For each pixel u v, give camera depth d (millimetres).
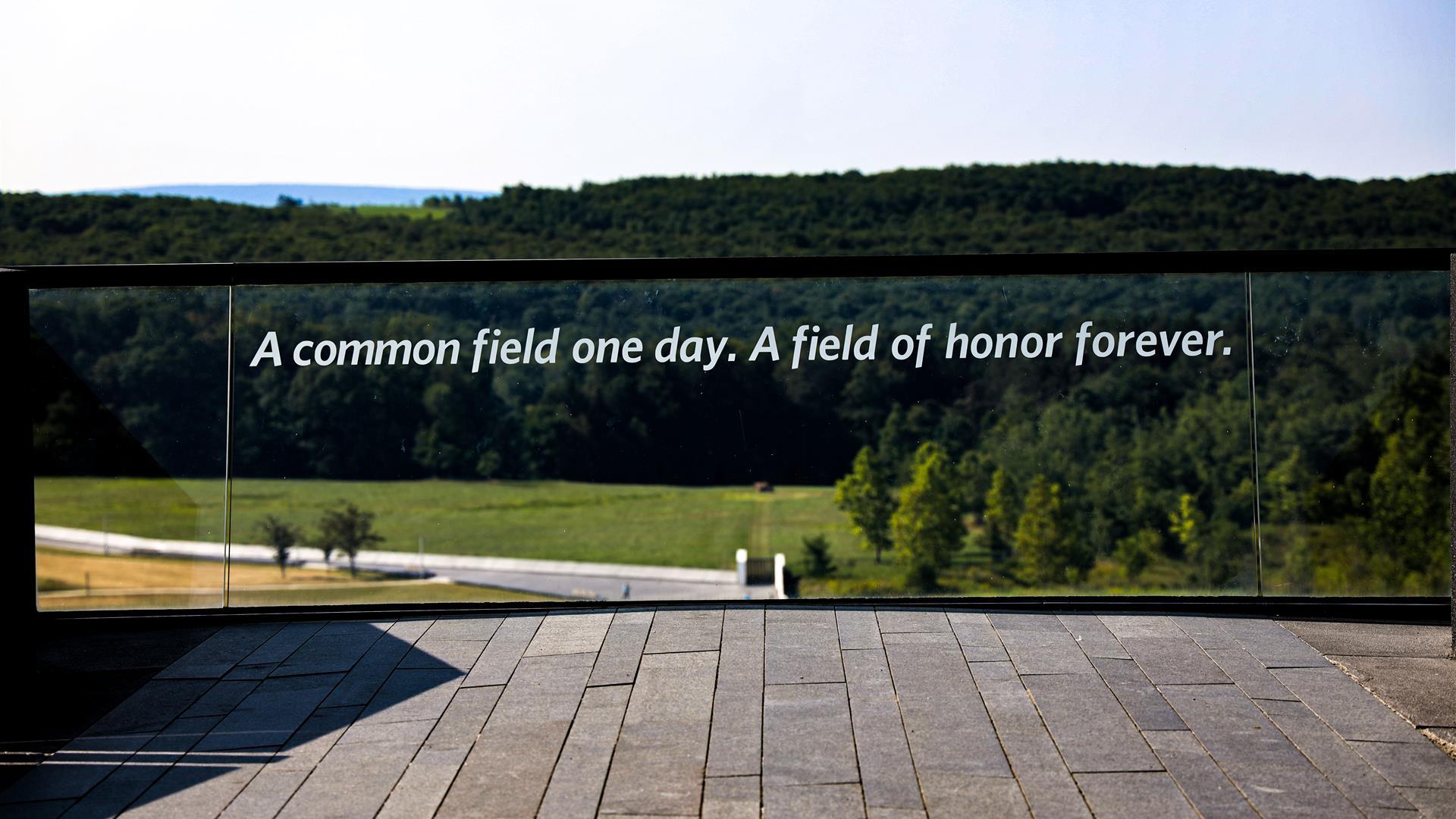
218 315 7859
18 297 4898
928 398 10930
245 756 4121
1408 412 9312
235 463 6020
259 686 4781
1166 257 5387
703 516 24594
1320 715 4219
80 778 3980
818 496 11422
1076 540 14367
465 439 14062
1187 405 13633
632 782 3797
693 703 4418
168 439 8711
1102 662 4773
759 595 8117
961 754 3934
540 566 24703
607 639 5137
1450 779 3707
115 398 8156
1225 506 13781
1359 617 5348
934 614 5414
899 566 13547
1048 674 4641
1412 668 4684
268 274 5609
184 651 5203
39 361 7941
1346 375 9320
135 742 4270
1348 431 9203
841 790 3693
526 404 13578
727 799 3662
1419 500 8828
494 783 3832
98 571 9859
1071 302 7969
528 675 4766
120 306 7832
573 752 4035
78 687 4812
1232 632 5141
